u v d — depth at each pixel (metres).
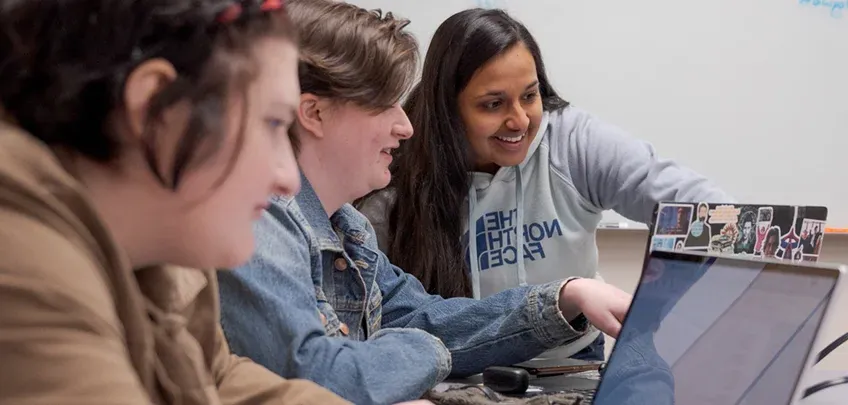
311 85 0.99
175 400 0.60
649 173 1.74
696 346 0.76
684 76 2.52
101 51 0.46
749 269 0.74
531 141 1.70
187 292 0.65
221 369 0.76
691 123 2.54
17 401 0.39
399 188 1.67
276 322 0.85
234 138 0.49
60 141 0.47
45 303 0.41
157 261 0.54
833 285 0.65
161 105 0.46
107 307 0.44
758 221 1.15
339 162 1.04
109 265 0.48
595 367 1.25
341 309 1.09
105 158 0.48
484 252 1.73
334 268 1.08
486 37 1.62
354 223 1.17
